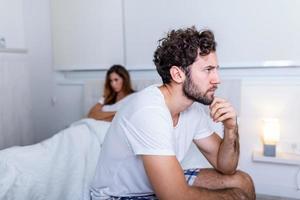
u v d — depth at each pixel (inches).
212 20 91.1
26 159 57.0
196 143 50.3
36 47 117.5
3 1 109.7
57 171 58.9
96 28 108.7
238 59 89.4
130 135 39.2
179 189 36.5
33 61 117.1
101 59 109.4
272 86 87.3
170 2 96.0
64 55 116.1
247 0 86.5
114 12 104.8
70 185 58.6
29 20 117.3
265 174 90.0
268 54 85.9
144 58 102.0
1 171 53.6
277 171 88.4
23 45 118.1
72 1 111.4
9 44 112.4
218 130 60.2
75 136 68.2
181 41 39.6
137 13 101.2
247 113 90.7
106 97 102.1
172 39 40.8
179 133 45.5
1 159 54.7
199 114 48.5
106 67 109.0
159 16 98.0
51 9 115.7
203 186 47.1
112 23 105.7
